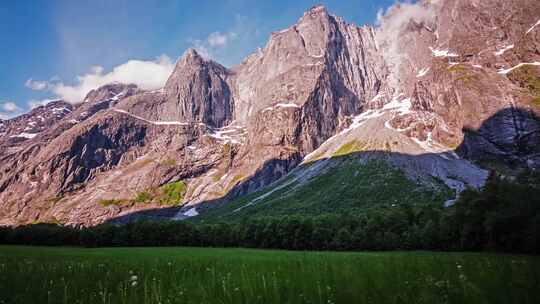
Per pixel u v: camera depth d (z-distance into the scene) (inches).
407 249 4298.7
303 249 5024.6
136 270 998.4
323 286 603.5
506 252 2960.1
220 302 533.3
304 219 5383.9
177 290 620.7
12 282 760.3
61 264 1343.5
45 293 641.6
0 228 6008.9
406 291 557.0
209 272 896.3
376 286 591.8
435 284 589.0
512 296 510.3
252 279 701.9
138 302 566.9
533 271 720.3
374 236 4601.4
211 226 6279.5
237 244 5708.7
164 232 6082.7
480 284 580.7
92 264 1322.6
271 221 5511.8
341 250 4670.3
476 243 3457.2
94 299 590.6
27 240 5935.0
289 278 701.3
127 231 6082.7
